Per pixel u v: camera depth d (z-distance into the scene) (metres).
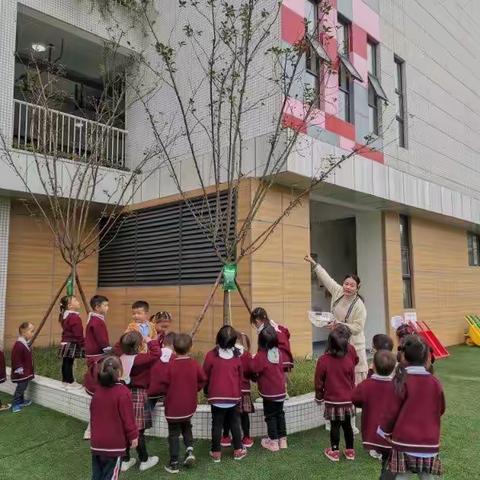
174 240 9.45
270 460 4.38
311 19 8.82
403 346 3.29
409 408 3.11
